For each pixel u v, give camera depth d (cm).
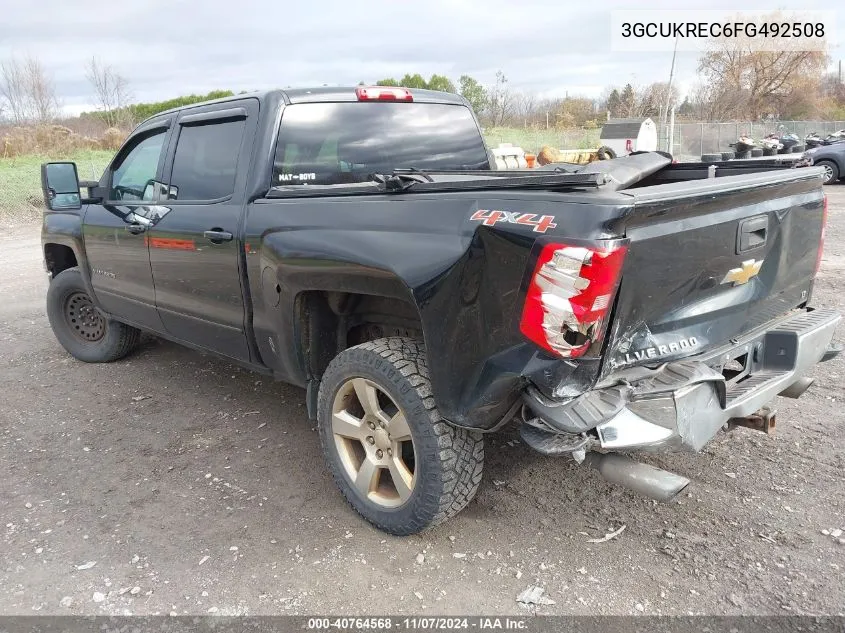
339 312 330
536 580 275
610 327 236
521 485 347
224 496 347
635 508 323
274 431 422
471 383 255
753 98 4438
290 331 333
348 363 301
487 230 243
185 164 409
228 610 264
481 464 288
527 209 239
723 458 364
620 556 288
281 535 311
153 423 439
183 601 269
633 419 236
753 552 287
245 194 356
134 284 458
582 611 256
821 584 265
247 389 494
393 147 409
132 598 272
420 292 262
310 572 285
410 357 285
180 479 366
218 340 400
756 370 310
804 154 358
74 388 505
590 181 231
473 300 249
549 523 314
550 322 226
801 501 322
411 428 281
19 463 389
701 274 265
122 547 305
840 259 838
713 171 347
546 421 237
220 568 289
